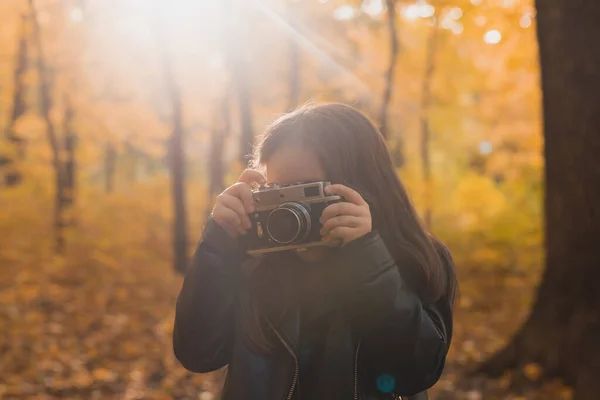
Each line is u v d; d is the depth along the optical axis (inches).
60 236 472.7
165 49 458.9
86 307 337.4
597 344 183.0
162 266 461.7
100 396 204.8
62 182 506.6
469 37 472.4
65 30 498.9
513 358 202.1
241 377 53.7
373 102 515.2
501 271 451.8
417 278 56.0
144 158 897.5
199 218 626.5
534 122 539.2
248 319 54.5
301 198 53.1
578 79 183.6
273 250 53.7
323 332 54.5
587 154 184.2
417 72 551.5
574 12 182.9
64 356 248.7
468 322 318.3
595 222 185.2
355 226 51.7
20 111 564.7
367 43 533.6
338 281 52.9
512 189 566.3
